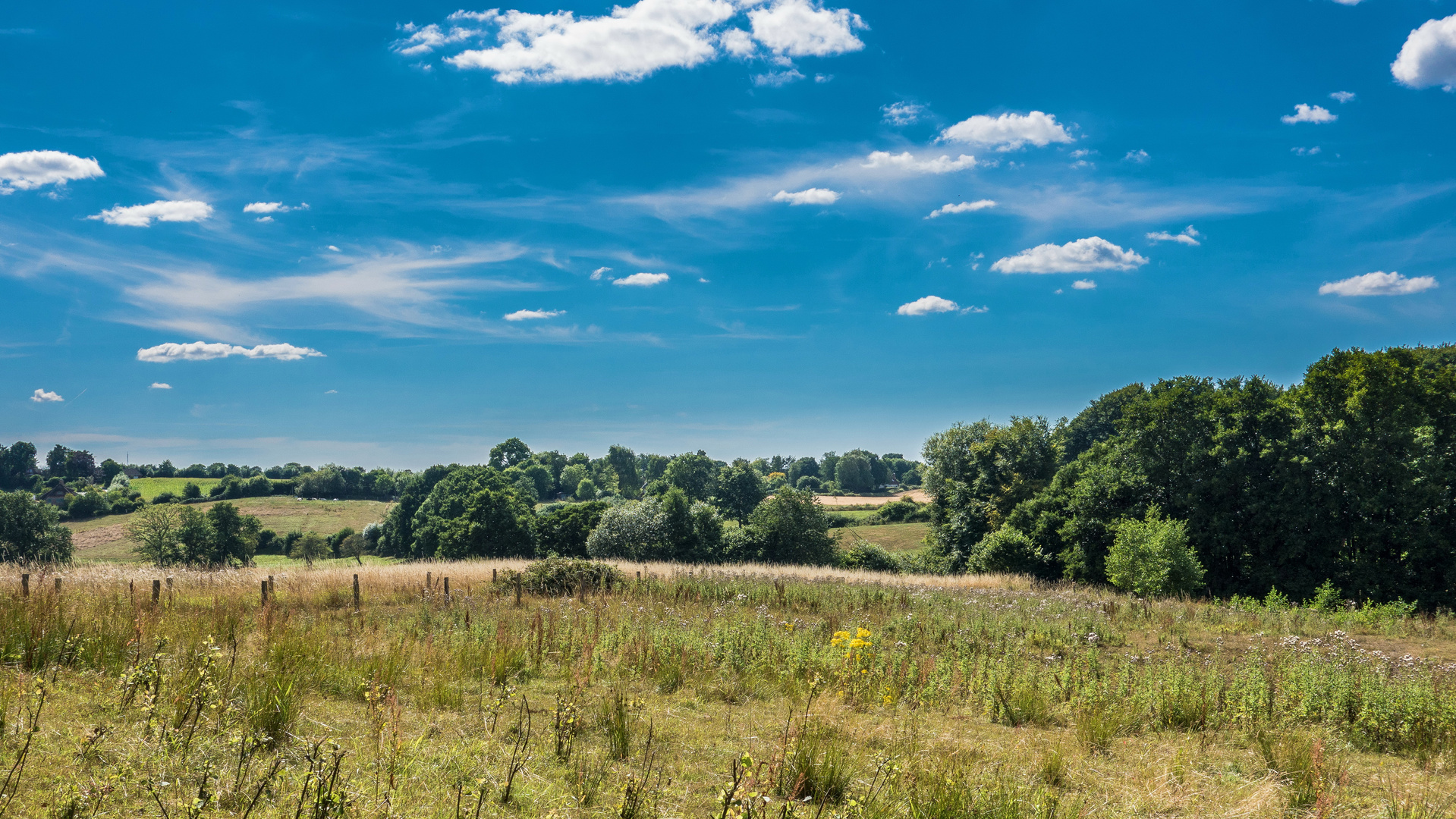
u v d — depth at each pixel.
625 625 13.76
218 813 4.48
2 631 8.33
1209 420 38.91
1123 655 14.18
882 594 22.56
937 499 59.78
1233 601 23.31
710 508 68.25
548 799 5.57
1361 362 33.50
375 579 22.92
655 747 7.35
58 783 4.83
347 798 4.49
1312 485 35.06
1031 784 6.68
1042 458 54.28
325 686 8.58
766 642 12.50
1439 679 11.79
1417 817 6.43
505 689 7.85
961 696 10.81
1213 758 8.23
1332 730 9.28
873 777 6.42
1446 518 33.09
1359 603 31.56
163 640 7.95
